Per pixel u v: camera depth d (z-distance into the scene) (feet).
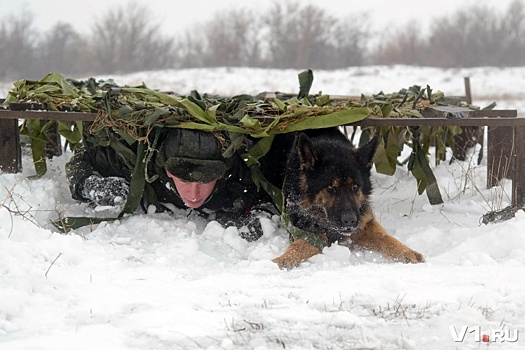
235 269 18.01
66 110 21.84
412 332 13.05
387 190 26.12
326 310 14.16
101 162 22.30
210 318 13.64
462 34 164.76
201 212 22.41
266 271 17.56
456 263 18.17
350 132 41.81
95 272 16.33
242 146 21.04
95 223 21.01
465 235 20.12
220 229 20.59
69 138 21.66
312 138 21.91
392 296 14.98
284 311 14.06
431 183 23.20
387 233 20.89
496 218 20.92
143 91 21.16
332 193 19.86
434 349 12.34
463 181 26.30
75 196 22.35
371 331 13.10
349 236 20.47
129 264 17.74
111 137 21.11
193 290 15.44
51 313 13.55
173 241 19.67
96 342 12.26
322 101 23.22
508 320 13.61
